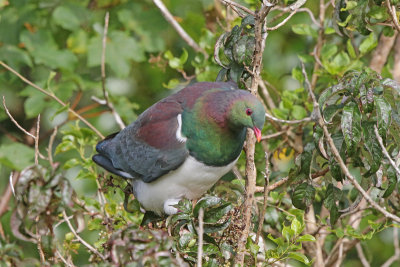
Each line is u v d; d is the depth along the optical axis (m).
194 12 12.95
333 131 8.29
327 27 10.56
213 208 7.49
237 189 9.20
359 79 7.76
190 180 8.73
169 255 6.40
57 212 6.79
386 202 9.09
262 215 7.98
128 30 12.73
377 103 7.64
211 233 8.13
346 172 7.39
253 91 8.30
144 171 8.91
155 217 9.05
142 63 13.89
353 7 8.96
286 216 9.26
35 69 13.14
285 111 10.67
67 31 13.28
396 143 8.03
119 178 9.70
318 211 10.17
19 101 13.02
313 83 10.93
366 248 10.75
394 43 11.17
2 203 11.75
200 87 8.70
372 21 9.45
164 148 8.66
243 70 8.49
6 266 6.58
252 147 8.19
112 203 9.05
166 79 13.53
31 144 12.79
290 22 12.87
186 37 11.34
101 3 13.02
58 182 6.74
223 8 12.14
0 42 12.54
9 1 12.70
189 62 13.24
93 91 13.45
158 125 8.78
